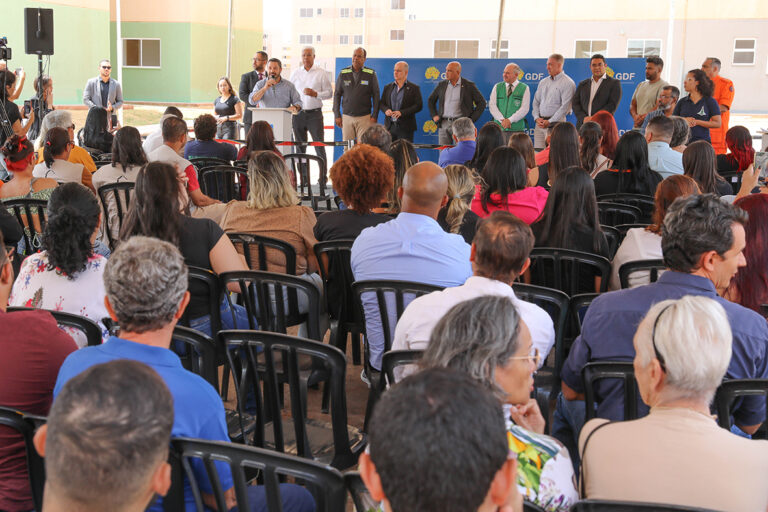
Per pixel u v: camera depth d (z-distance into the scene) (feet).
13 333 6.41
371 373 9.91
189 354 7.79
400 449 3.02
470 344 5.06
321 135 33.83
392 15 39.58
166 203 10.11
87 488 3.51
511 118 31.37
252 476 7.54
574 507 4.47
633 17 36.45
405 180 9.98
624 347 7.55
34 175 17.61
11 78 29.78
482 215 13.62
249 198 12.21
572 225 11.21
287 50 42.78
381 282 9.33
